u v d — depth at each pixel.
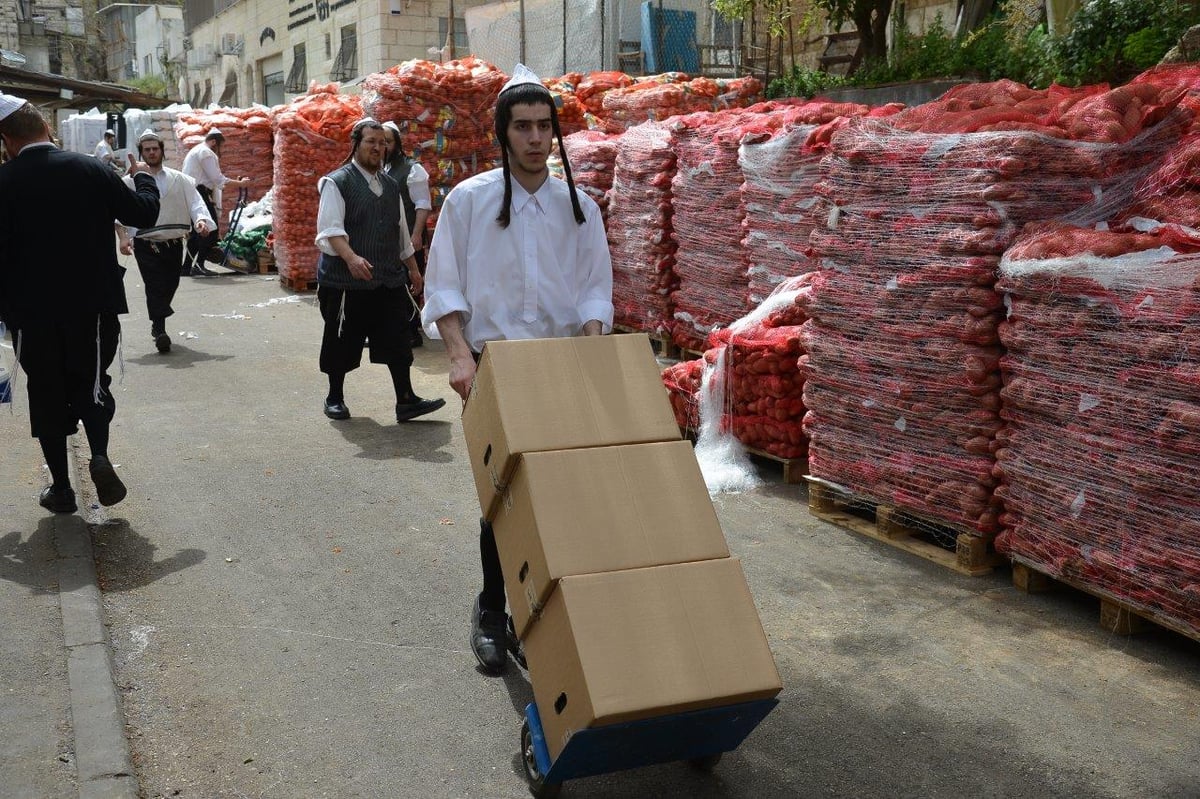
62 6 59.09
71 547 4.64
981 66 10.33
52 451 5.02
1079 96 4.78
